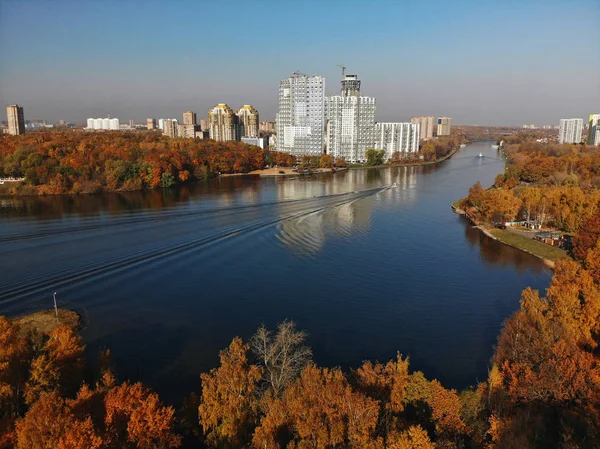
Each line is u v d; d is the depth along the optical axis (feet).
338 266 405.80
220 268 392.47
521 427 159.33
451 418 173.58
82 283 349.00
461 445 162.09
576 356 190.60
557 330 219.00
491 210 551.59
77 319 289.12
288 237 493.36
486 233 522.47
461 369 248.52
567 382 181.88
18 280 347.56
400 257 435.94
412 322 301.22
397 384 174.70
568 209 522.88
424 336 283.38
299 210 632.38
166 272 378.94
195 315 304.09
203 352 258.16
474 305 329.93
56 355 188.55
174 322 293.84
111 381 175.52
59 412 140.26
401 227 554.05
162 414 152.46
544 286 368.27
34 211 589.32
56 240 450.30
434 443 144.87
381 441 139.64
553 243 469.16
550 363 187.42
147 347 262.47
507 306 329.52
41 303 311.68
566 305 241.76
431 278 382.01
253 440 145.28
